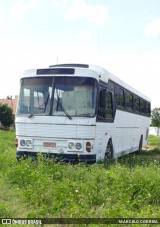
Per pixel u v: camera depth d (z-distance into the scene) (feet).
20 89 40.50
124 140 55.42
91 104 37.83
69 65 41.39
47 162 36.04
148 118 81.56
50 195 26.63
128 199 25.25
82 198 25.96
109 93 44.37
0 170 37.83
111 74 46.06
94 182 28.96
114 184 28.76
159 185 28.02
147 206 25.14
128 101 57.31
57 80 39.01
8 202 26.89
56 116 38.01
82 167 34.58
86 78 38.40
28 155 39.09
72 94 38.29
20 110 39.96
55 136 38.04
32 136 39.01
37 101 39.32
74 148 37.37
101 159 40.45
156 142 112.98
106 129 42.96
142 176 29.71
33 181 30.48
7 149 56.03
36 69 40.16
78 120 37.37
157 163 44.45
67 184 28.32
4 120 203.92
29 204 26.07
